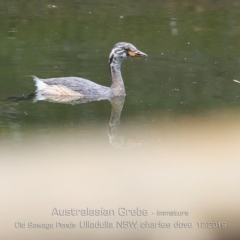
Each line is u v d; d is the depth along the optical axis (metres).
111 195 10.98
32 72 19.78
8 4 28.34
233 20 26.42
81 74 19.92
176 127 15.25
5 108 16.73
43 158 12.91
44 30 24.55
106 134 14.80
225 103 17.38
